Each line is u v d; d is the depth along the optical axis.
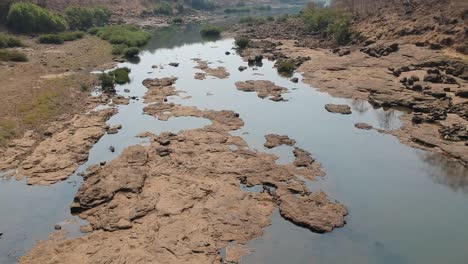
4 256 18.86
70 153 27.84
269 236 20.25
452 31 47.56
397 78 42.81
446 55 45.06
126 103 37.62
